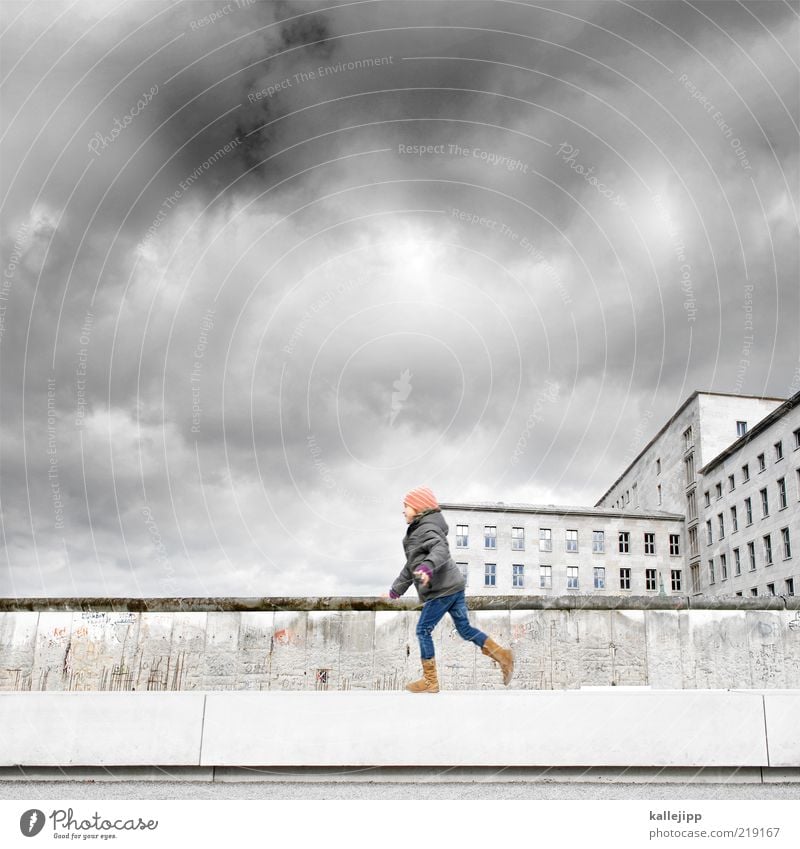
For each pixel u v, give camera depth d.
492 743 5.22
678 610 8.82
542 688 8.53
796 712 5.37
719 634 8.78
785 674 8.68
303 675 8.50
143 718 5.22
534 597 8.80
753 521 43.88
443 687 8.52
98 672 8.31
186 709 5.23
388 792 5.10
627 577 53.19
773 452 41.94
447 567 5.46
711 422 50.97
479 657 8.59
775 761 5.28
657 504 57.22
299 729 5.21
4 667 8.22
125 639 8.44
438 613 5.52
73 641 8.36
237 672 8.45
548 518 54.53
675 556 52.97
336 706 5.24
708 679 8.65
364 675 8.53
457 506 54.38
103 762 5.16
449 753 5.19
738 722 5.32
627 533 54.00
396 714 5.24
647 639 8.74
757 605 8.83
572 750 5.22
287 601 8.66
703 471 50.31
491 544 54.03
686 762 5.24
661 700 5.32
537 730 5.24
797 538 39.03
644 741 5.26
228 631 8.56
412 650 8.62
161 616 8.55
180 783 5.20
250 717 5.23
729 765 5.26
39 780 5.16
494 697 5.29
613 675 8.62
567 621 8.75
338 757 5.18
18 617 8.35
